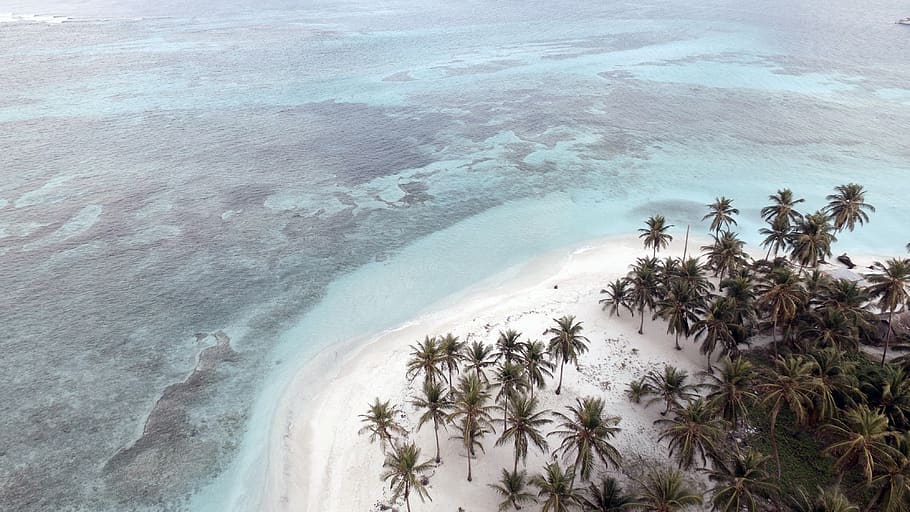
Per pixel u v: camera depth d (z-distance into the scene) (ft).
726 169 375.86
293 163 385.70
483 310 237.04
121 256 275.39
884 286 183.83
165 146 404.98
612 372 198.08
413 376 183.93
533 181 363.56
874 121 451.12
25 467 168.66
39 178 348.38
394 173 375.25
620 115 481.46
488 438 172.35
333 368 207.00
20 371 204.64
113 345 219.00
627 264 268.82
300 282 261.03
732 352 187.83
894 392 148.25
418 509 151.64
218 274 265.13
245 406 191.52
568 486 139.74
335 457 170.09
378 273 268.21
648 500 131.75
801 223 229.45
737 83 563.07
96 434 180.04
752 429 170.91
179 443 177.27
